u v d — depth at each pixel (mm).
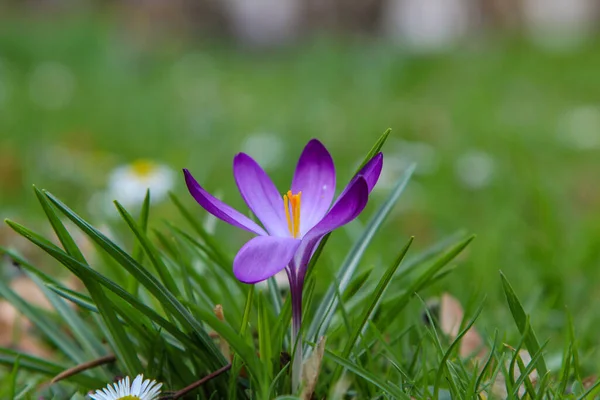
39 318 658
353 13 5086
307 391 585
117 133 1770
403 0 5172
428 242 1050
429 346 665
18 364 622
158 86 2699
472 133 1885
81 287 793
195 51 4066
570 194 1383
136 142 1674
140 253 639
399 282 741
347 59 3227
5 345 731
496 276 803
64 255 584
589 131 1991
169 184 1088
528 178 1343
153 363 621
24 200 1198
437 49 4051
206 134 1735
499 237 893
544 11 5648
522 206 1179
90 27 3480
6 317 743
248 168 588
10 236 974
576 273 820
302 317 609
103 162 1409
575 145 1818
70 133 1726
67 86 2566
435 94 2725
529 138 1861
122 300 611
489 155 1574
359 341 636
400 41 4891
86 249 885
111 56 3166
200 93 2547
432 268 635
